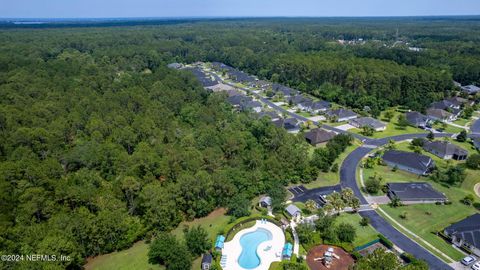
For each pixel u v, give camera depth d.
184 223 81.00
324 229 75.56
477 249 68.88
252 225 80.38
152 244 67.12
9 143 98.94
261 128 126.12
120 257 69.25
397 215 83.94
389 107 181.75
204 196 84.06
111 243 69.75
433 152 122.38
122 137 106.94
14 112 115.50
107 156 95.31
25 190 74.00
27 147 95.31
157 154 94.38
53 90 151.38
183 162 91.00
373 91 188.25
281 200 85.69
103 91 165.12
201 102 169.12
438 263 67.38
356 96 183.62
